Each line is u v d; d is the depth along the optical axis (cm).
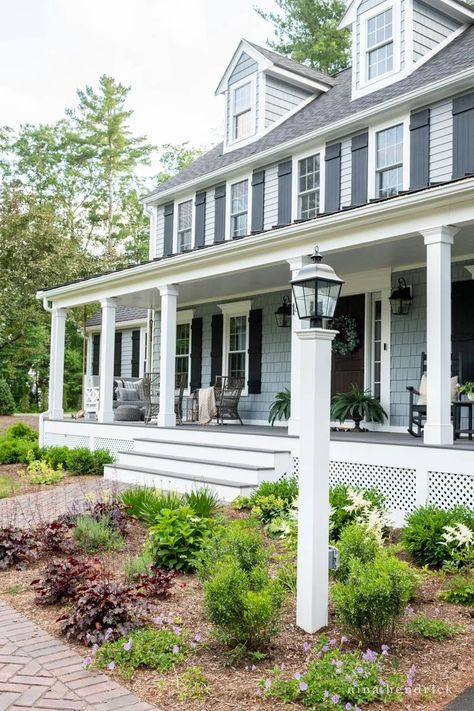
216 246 984
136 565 521
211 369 1477
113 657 368
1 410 2597
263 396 1326
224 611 368
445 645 387
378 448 742
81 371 3031
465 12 1150
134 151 3281
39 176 3244
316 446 415
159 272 1139
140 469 981
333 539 604
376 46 1148
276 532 645
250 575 405
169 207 1570
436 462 684
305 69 1456
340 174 1129
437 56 1104
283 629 407
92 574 470
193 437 1025
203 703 315
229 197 1384
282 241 898
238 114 1448
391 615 378
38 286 2120
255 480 820
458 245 894
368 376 1112
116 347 2150
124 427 1188
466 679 344
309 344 427
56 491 970
